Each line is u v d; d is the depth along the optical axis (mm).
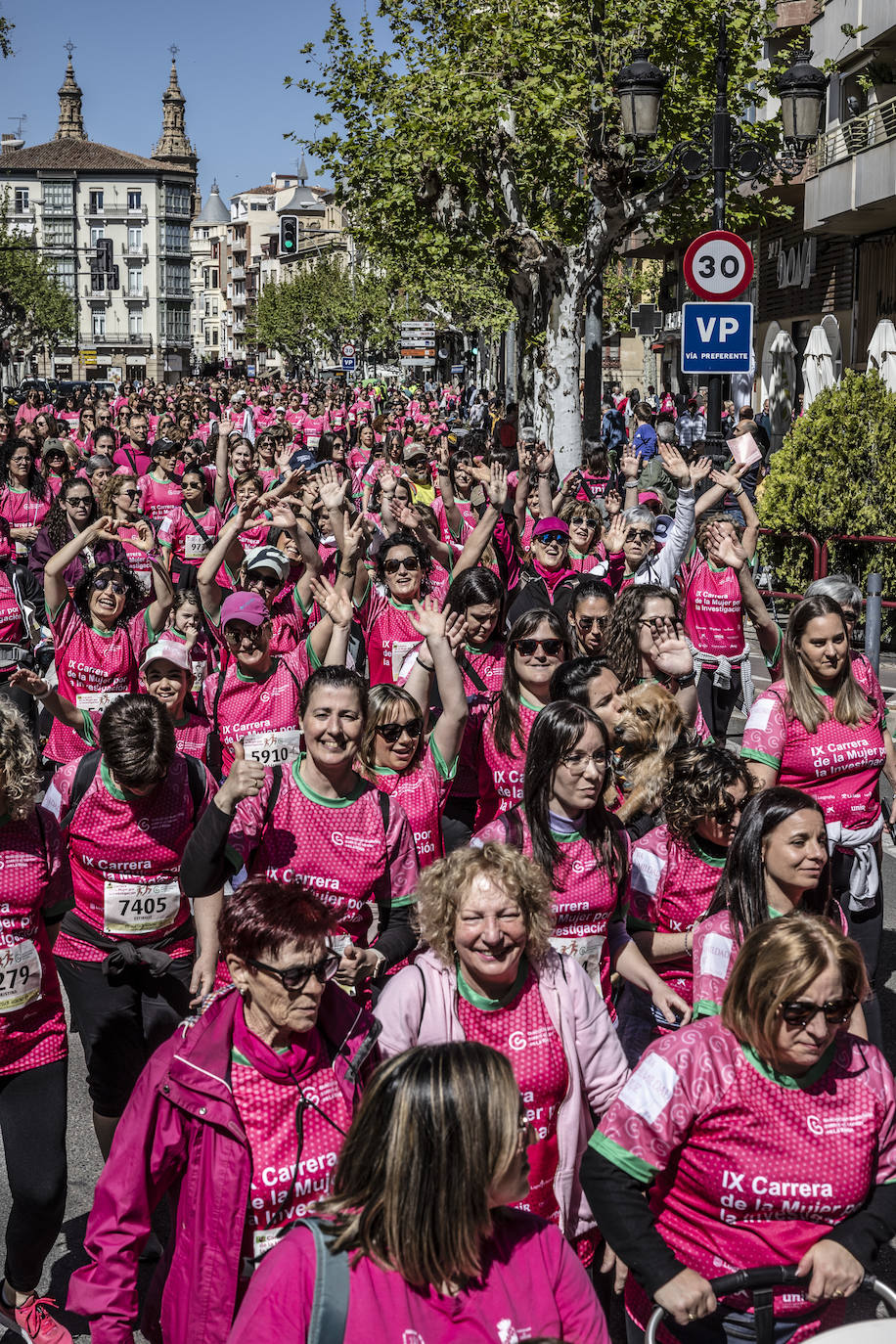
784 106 14922
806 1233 3025
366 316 72188
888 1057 5848
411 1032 3520
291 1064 3176
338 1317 2383
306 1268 2426
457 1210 2350
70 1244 4750
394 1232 2357
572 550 9875
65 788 4680
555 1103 3562
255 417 31297
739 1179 3004
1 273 95938
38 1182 4035
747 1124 2998
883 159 21844
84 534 7602
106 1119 4793
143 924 4664
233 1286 3080
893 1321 2424
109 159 139375
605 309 48125
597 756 4195
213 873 4156
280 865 4285
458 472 13812
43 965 4176
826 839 3826
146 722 4500
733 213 22875
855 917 5262
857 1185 3002
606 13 19109
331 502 7270
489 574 6559
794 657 5281
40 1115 4098
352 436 25641
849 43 25750
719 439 12359
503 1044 3531
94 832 4613
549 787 4223
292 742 6492
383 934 4320
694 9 19078
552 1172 3586
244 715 6496
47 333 104000
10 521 12883
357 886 4297
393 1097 2391
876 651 10867
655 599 5992
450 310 42031
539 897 3520
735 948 3850
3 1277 4367
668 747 4820
